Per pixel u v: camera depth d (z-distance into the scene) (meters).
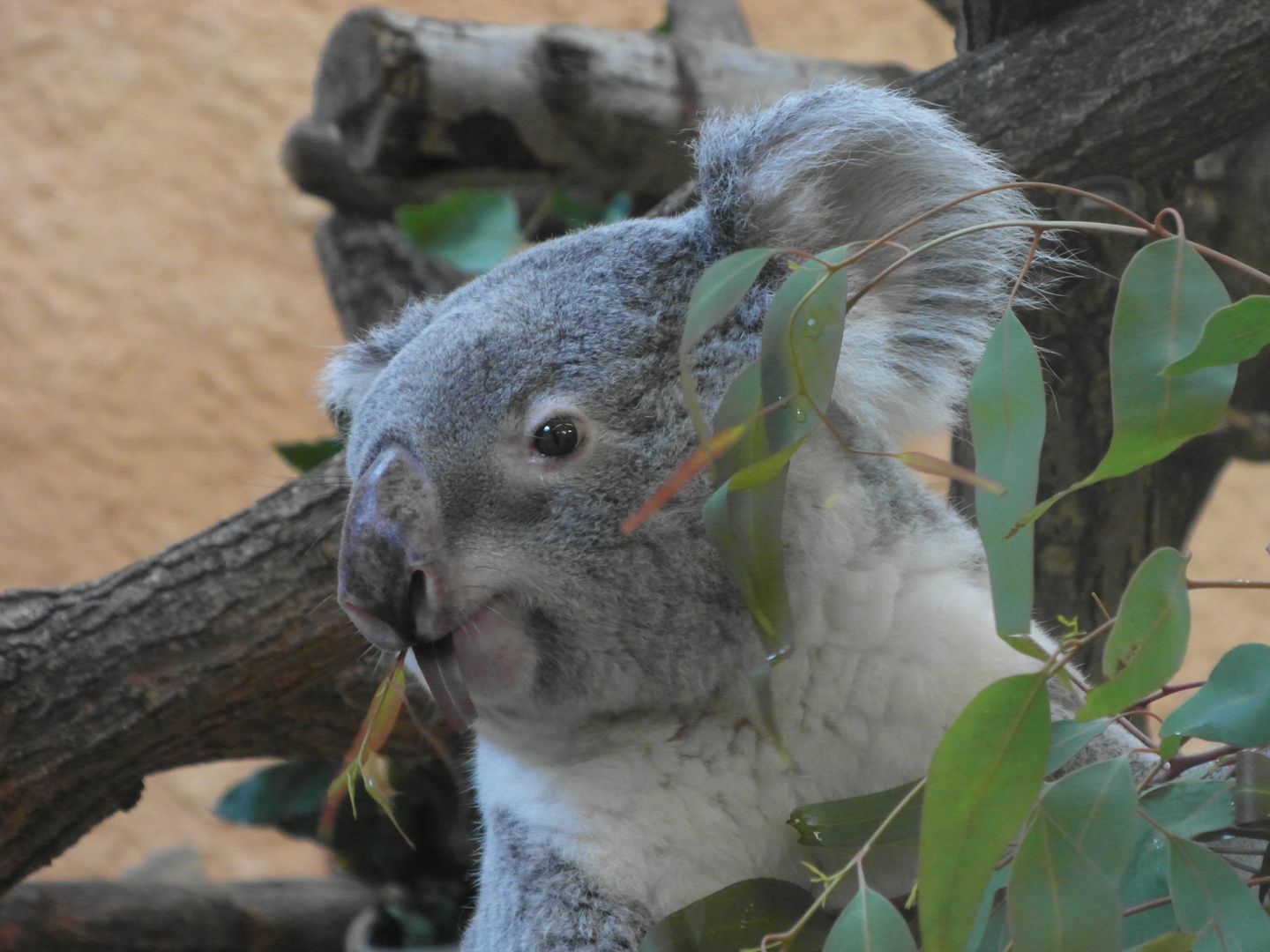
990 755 2.61
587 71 7.11
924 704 3.78
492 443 3.61
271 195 17.28
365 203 8.73
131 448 16.59
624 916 3.62
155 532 16.39
